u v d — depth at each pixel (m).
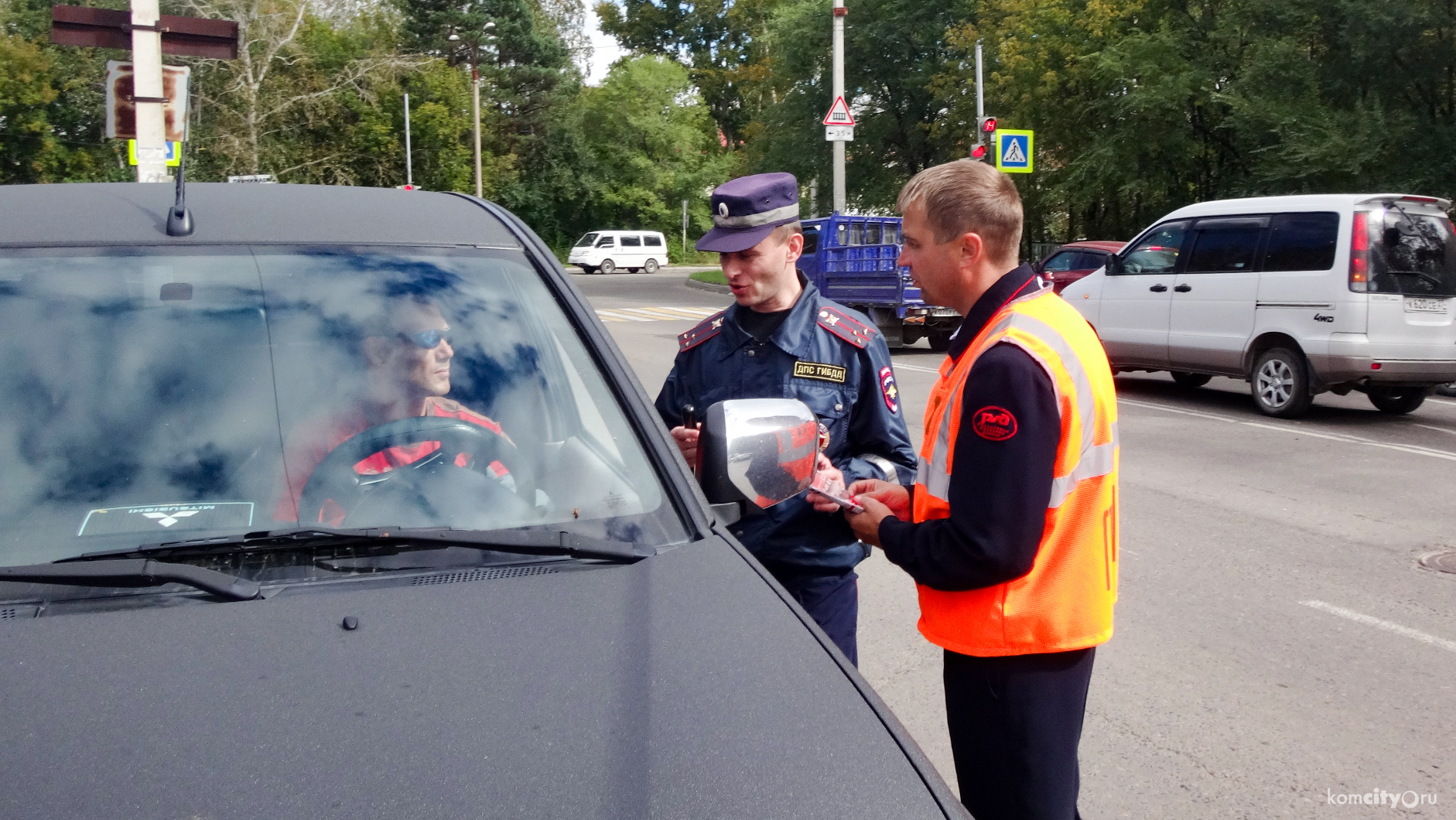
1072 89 25.34
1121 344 12.45
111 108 9.79
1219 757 3.85
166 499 1.92
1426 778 3.70
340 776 1.39
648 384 12.91
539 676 1.59
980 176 2.29
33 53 35.50
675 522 2.08
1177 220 11.95
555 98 60.72
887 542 2.35
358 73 42.53
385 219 2.52
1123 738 3.99
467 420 2.15
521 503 2.07
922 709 4.22
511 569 1.89
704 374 3.13
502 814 1.35
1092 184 24.62
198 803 1.34
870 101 37.25
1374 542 6.52
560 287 2.47
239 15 33.41
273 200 2.52
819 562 2.96
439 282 2.35
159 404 2.03
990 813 2.35
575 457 2.16
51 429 1.97
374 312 2.24
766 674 1.65
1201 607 5.37
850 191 37.41
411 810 1.35
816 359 3.01
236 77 33.56
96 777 1.38
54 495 1.90
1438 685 4.45
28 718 1.47
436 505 2.02
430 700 1.53
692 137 63.75
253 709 1.50
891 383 3.05
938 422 2.37
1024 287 2.30
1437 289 10.39
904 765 1.50
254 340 2.14
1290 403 10.73
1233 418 10.94
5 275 2.15
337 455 2.04
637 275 47.53
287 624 1.68
